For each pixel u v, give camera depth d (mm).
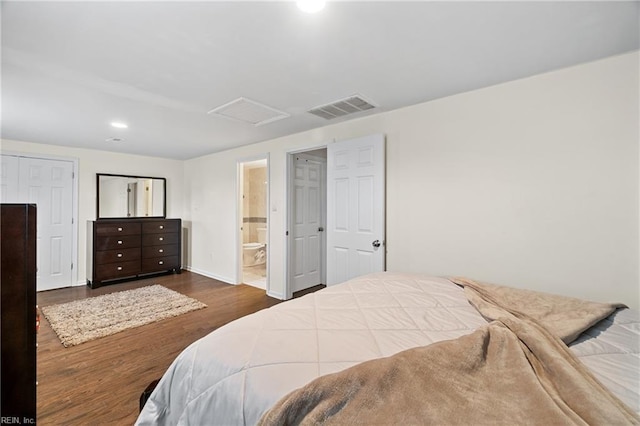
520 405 719
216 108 2676
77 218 4457
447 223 2436
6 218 887
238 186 4574
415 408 722
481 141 2266
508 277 2154
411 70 1969
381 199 2742
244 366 948
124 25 1465
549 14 1398
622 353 1056
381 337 1128
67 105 2586
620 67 1762
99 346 2514
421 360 871
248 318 1297
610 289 1798
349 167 2994
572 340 1136
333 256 3135
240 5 1322
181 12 1369
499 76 2057
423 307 1464
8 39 1581
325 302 1511
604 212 1814
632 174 1732
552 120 1979
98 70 1943
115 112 2771
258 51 1721
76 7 1324
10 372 883
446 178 2439
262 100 2492
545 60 1839
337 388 768
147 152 4883
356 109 2725
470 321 1301
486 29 1518
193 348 1110
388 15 1398
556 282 1973
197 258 5402
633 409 756
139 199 5102
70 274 4379
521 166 2100
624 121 1751
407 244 2668
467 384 805
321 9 1354
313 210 4320
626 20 1440
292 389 828
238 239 4598
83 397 1856
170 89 2258
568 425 636
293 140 3676
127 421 1664
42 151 4168
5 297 877
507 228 2158
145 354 2393
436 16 1410
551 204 1988
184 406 1000
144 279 4848
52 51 1708
